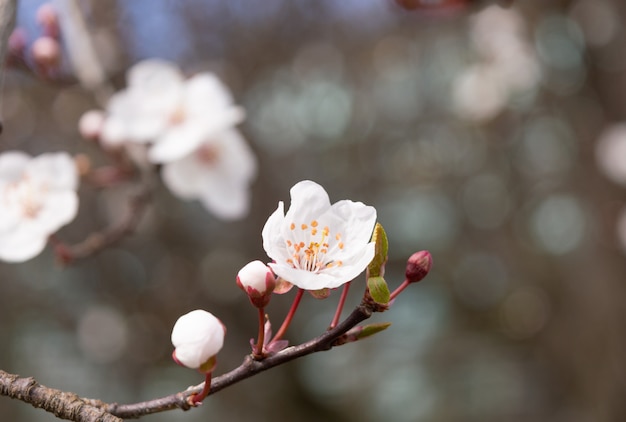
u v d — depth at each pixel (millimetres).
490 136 7566
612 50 4473
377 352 8055
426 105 8367
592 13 4527
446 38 8008
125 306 6410
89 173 2705
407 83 8445
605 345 5234
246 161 2938
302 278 1223
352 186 8305
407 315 8602
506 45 5664
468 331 8570
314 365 7090
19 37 2672
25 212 2092
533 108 6297
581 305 5824
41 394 1196
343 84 8148
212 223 6418
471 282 8695
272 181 6867
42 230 2076
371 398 7641
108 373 6355
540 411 7645
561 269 7133
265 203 6574
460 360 8266
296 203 1346
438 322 8633
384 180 8477
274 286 1266
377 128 8391
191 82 2807
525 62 5613
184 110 2744
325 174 8086
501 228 8336
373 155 8367
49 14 2717
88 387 6402
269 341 1324
